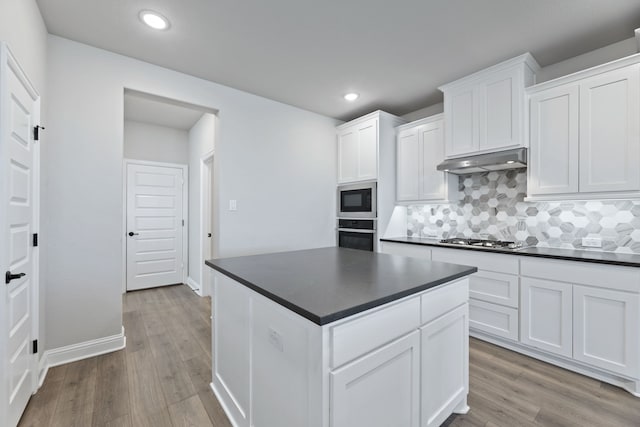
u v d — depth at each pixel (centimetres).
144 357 235
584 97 215
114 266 245
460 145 284
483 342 260
